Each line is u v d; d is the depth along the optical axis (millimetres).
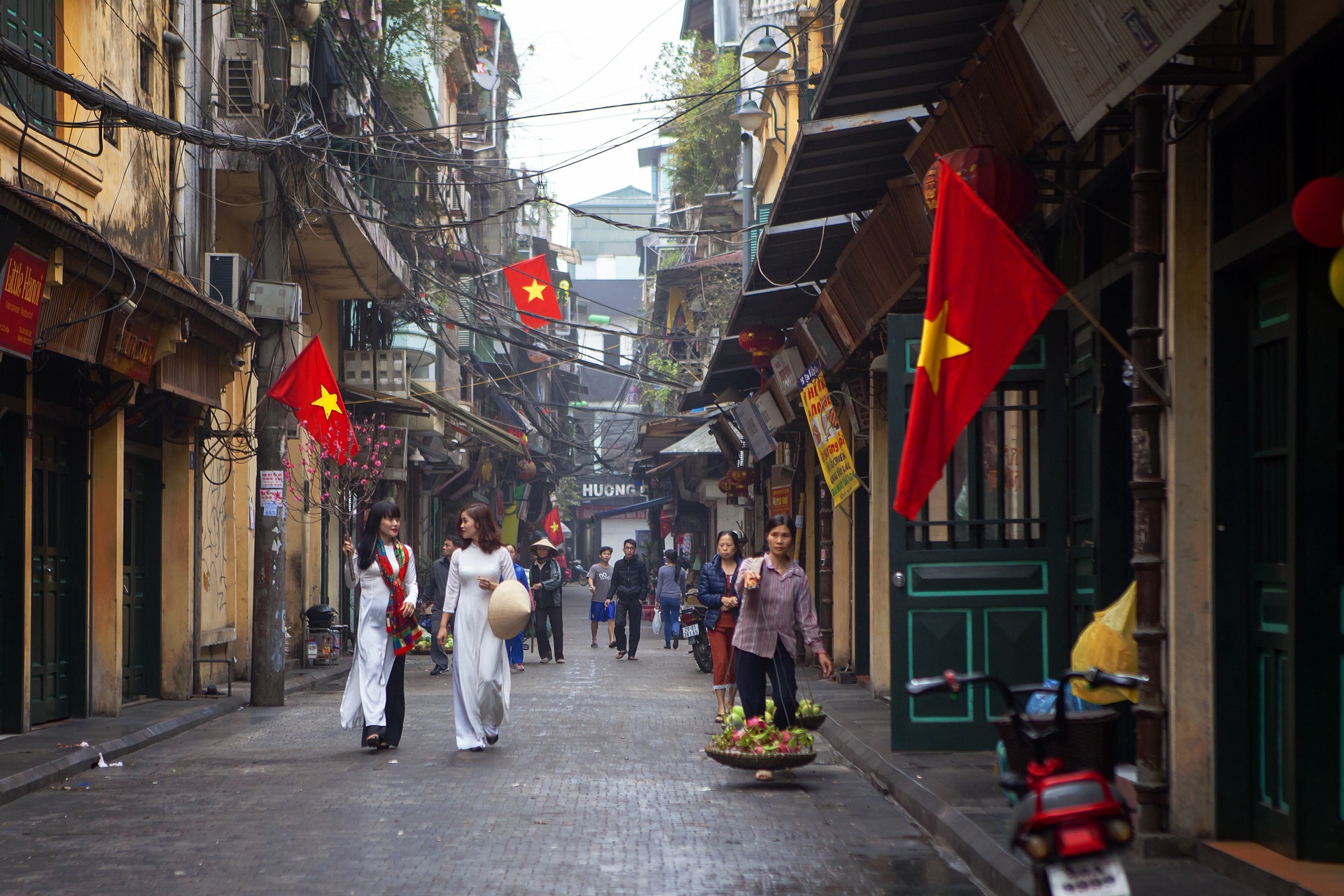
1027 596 9609
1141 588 6594
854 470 14484
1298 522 5957
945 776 8758
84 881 6391
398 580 11234
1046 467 9594
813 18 18375
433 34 26844
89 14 12523
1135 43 5383
